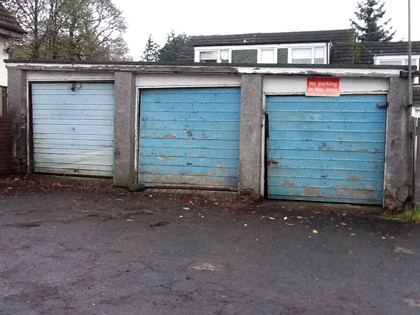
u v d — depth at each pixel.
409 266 4.98
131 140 9.35
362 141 8.35
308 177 8.66
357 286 4.35
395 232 6.52
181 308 3.75
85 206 7.69
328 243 5.88
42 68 9.81
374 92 8.17
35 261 4.80
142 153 9.53
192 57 21.64
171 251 5.35
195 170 9.26
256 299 3.98
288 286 4.32
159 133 9.42
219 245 5.67
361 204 8.43
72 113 10.02
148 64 9.06
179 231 6.30
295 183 8.73
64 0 20.42
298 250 5.54
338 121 8.44
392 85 7.93
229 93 8.98
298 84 8.52
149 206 7.95
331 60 19.67
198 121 9.19
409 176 7.80
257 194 8.65
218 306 3.81
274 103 8.70
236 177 9.02
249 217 7.37
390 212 7.86
